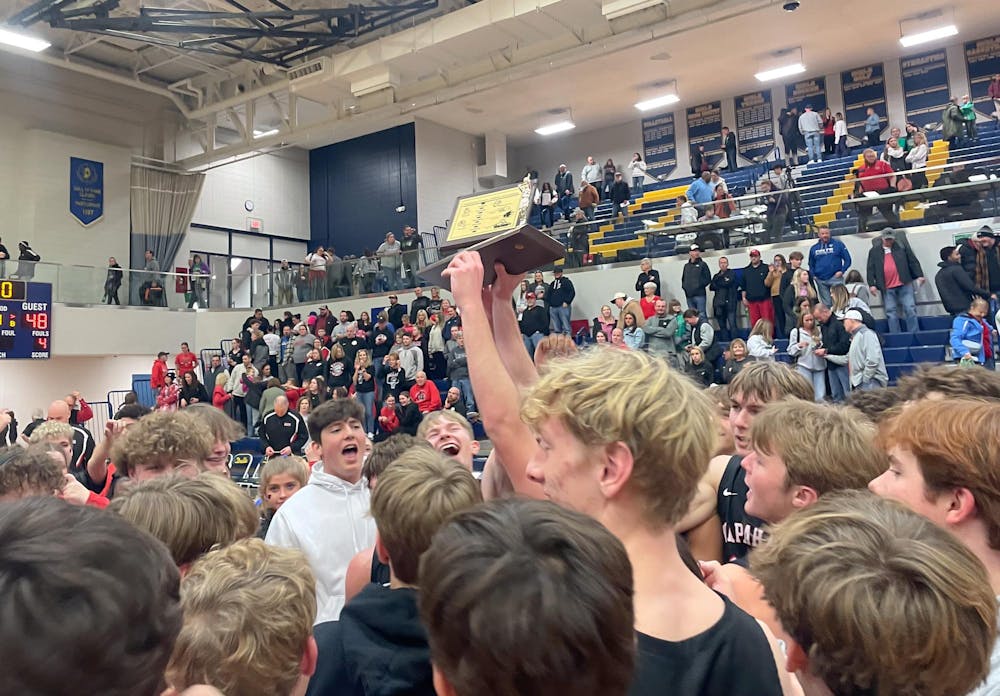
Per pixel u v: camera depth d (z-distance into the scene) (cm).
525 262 158
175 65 1611
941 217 926
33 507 66
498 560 73
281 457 343
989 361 702
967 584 92
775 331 934
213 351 1538
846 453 150
